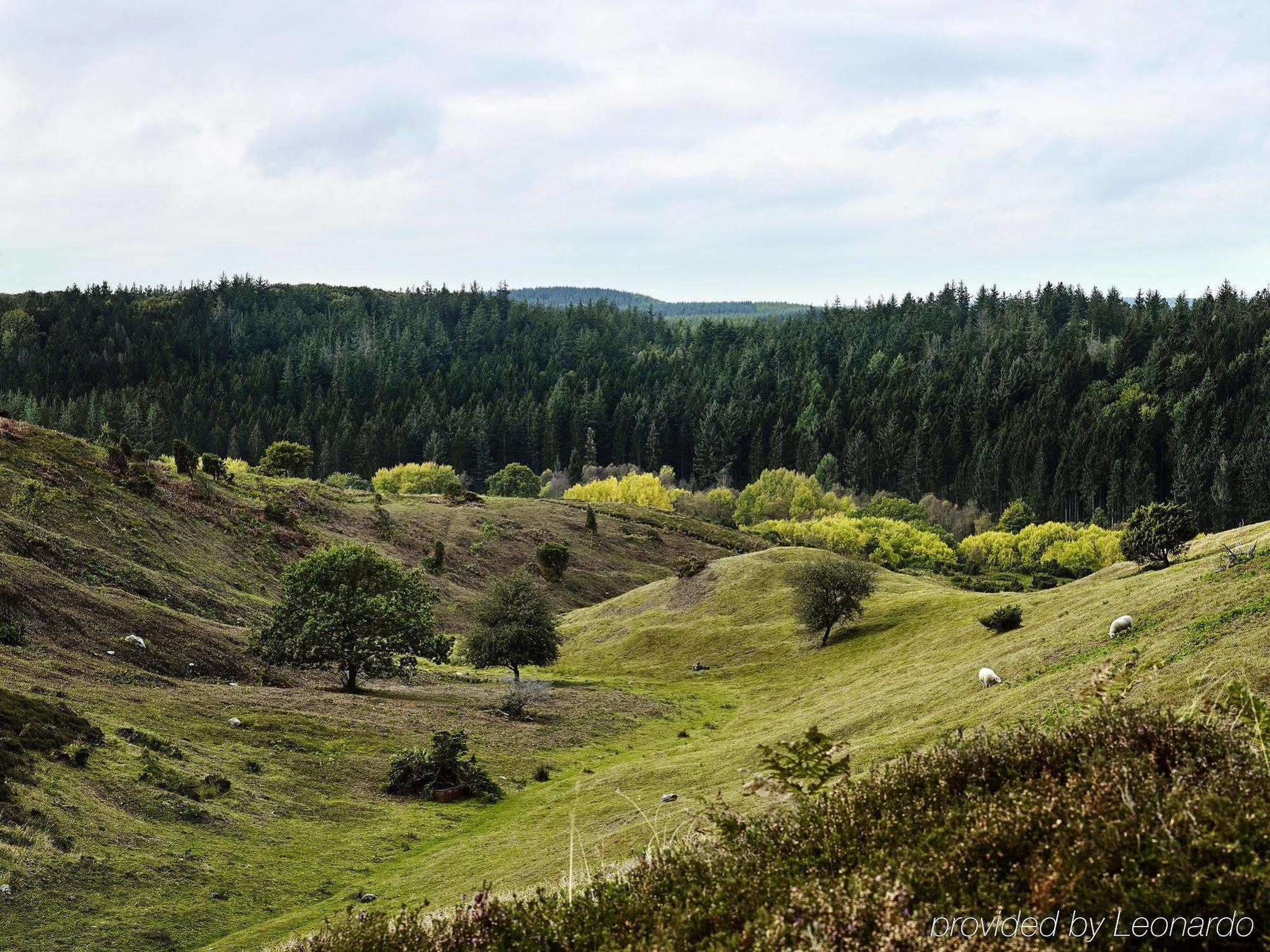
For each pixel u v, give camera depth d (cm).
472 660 7825
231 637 6619
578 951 694
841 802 796
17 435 9006
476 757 5109
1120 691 857
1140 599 4684
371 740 5069
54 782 3197
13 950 2300
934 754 868
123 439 10038
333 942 799
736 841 799
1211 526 17675
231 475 12381
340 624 6306
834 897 613
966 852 651
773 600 10131
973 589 15162
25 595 5241
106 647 5297
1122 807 638
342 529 12325
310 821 3766
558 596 13050
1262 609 3341
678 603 10769
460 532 14312
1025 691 3659
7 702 3647
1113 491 19538
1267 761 695
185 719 4578
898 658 6956
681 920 655
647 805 3619
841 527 17525
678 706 7344
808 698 6569
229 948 2486
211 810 3519
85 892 2644
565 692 7506
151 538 8431
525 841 3478
